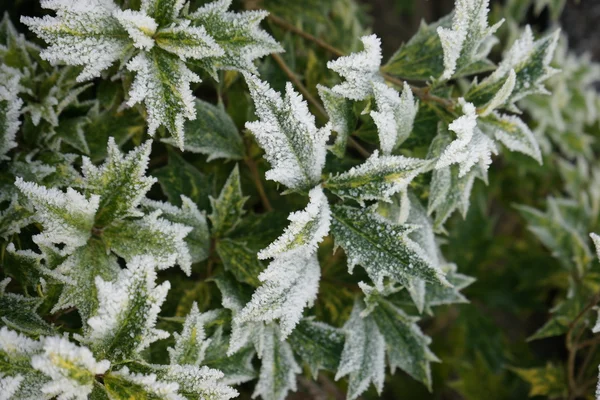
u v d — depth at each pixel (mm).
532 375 638
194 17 473
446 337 721
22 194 475
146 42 462
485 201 736
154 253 466
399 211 496
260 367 530
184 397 435
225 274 508
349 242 469
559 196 755
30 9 544
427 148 535
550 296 749
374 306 507
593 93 772
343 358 504
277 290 459
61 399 418
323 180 478
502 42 767
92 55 460
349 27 674
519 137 502
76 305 459
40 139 504
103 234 468
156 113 464
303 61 608
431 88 505
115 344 437
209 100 549
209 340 471
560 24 827
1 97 475
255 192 562
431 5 951
